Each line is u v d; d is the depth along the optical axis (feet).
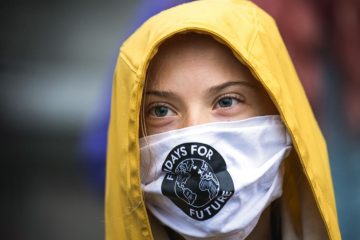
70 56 51.21
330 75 20.63
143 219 14.57
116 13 52.54
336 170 20.25
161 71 14.29
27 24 49.19
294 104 14.79
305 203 15.10
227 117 14.32
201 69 14.20
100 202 21.17
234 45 14.10
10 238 48.11
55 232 48.65
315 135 15.14
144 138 14.46
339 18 20.65
